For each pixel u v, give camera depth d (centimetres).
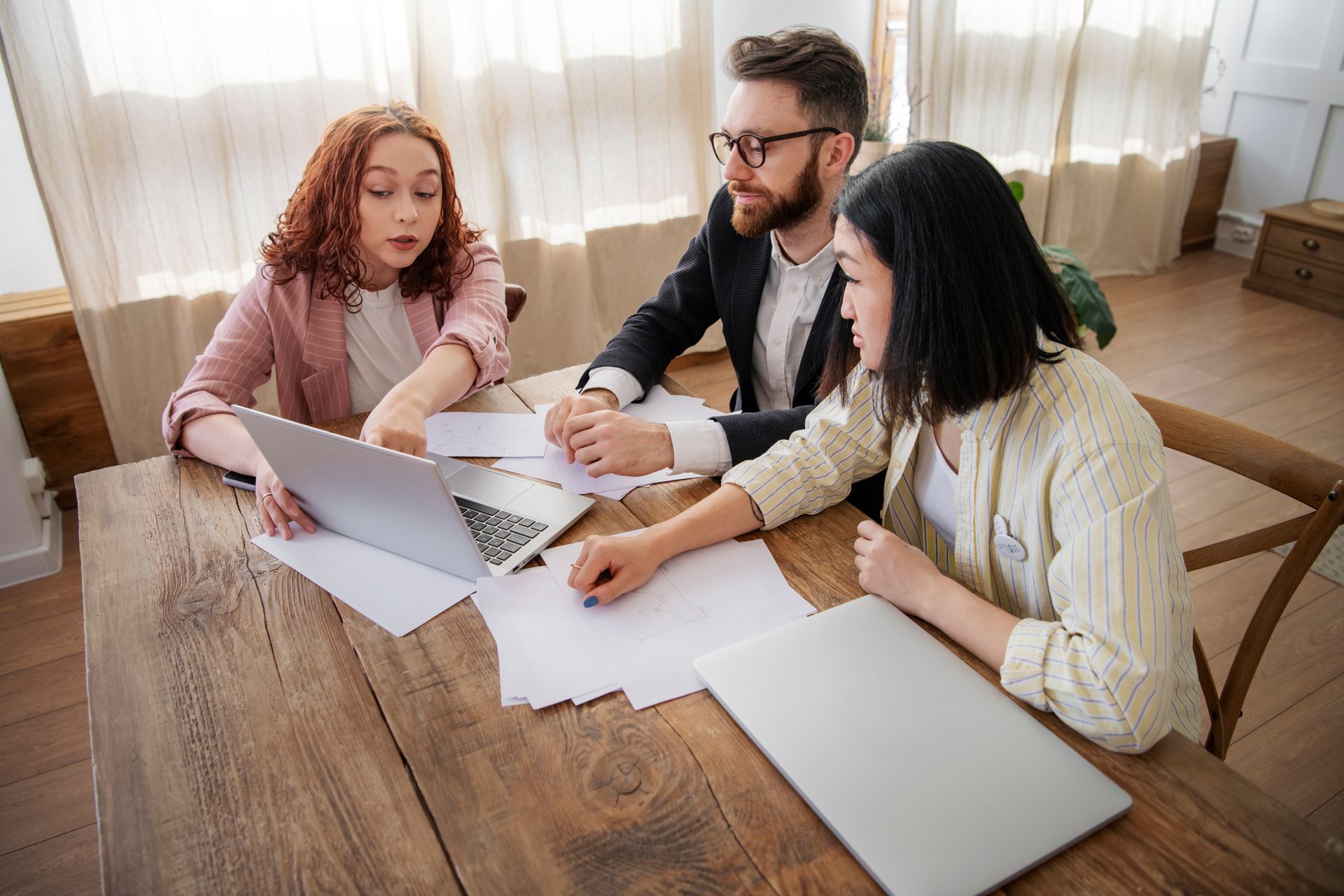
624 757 78
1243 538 107
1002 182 82
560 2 255
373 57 239
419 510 97
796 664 85
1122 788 73
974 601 89
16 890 144
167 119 222
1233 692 110
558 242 285
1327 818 152
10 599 214
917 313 82
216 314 246
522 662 89
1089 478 83
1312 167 381
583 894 66
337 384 150
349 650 92
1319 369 312
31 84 205
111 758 80
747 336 159
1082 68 359
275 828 73
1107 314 282
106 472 129
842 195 89
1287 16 374
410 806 74
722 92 304
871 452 114
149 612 99
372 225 139
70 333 229
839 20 318
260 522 116
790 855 69
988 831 68
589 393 141
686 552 105
